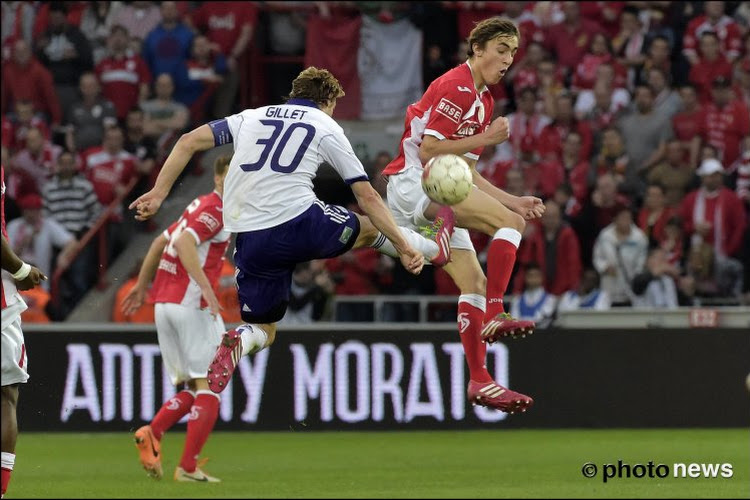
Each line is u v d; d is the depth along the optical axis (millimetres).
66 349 42906
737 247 51656
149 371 43000
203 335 32531
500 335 26234
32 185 56094
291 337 43531
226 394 43438
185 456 30938
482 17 58969
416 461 35875
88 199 53969
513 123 55406
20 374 23719
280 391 43500
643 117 55000
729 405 44688
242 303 26344
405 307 49531
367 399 43656
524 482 28875
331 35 58375
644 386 44594
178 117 57156
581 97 56719
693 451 37625
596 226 50969
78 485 29062
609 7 59125
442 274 51062
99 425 42938
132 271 49812
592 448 38844
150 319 48062
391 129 57938
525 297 48094
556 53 58188
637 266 49312
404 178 27203
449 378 43906
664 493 24281
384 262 51219
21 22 59438
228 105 59438
